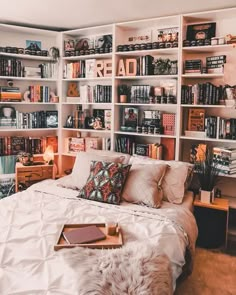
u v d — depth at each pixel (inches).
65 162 157.4
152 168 105.0
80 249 65.6
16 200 97.7
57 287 54.7
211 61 119.9
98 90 143.0
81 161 117.6
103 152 125.7
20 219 82.6
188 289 85.1
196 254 106.3
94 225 80.0
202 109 124.0
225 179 126.0
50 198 101.3
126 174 104.3
